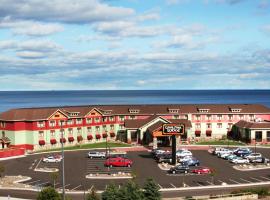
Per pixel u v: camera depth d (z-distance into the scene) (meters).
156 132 114.69
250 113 147.00
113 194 62.44
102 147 129.00
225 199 71.88
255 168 98.88
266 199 72.50
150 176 90.12
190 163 101.69
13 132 124.50
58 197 65.00
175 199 71.19
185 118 144.88
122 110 144.25
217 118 146.38
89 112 136.62
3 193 75.81
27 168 98.50
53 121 128.38
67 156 114.69
